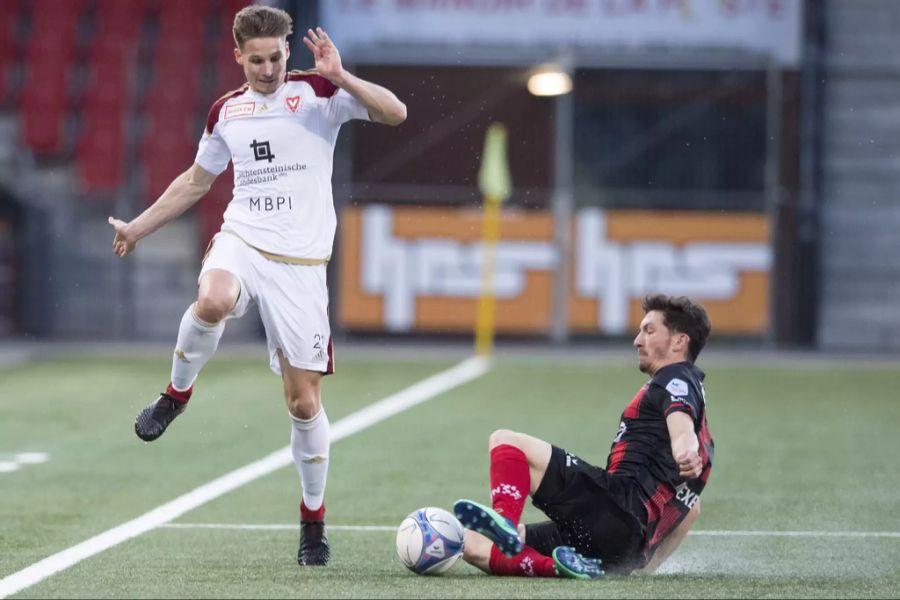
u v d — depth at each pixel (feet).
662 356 61.41
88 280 221.05
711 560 68.64
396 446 115.55
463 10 220.84
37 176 227.20
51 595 53.16
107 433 123.13
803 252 215.92
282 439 119.65
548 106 219.41
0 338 214.90
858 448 115.55
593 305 213.46
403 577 57.88
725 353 204.74
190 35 238.48
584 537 58.80
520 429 126.00
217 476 100.17
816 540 75.41
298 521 81.35
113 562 65.77
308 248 65.21
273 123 64.85
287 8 219.82
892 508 87.04
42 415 135.13
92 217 222.69
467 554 59.00
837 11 219.61
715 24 218.38
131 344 209.77
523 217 214.07
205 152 66.95
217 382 162.40
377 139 218.18
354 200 216.95
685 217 212.84
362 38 220.84
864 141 219.00
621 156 221.25
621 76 220.23
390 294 214.90
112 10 239.50
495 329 214.28
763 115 219.82
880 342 218.38
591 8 219.82
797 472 102.58
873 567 66.54
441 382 164.35
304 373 65.51
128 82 233.55
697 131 220.64
